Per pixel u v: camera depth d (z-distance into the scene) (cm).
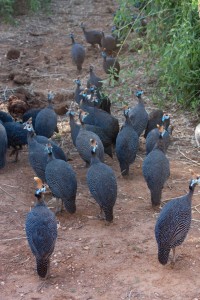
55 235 534
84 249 569
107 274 545
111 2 1274
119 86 846
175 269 548
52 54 977
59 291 531
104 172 591
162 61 768
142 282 537
